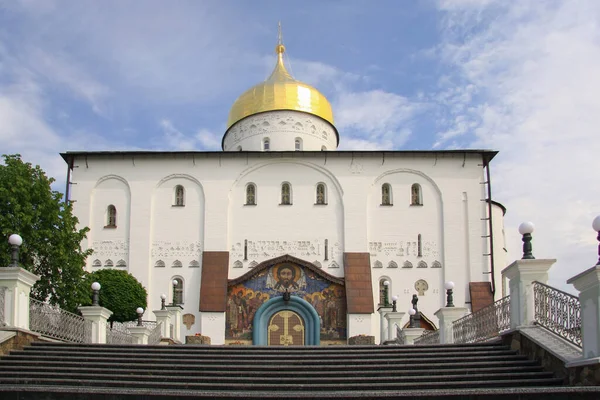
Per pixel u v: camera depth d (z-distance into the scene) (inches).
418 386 524.1
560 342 534.9
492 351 613.9
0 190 1031.6
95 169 1626.5
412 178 1621.6
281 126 1827.0
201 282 1523.1
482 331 703.7
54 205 1089.4
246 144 1843.0
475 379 537.6
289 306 1487.5
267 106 1839.3
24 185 1058.7
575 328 514.0
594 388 432.5
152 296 1550.2
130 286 1347.2
